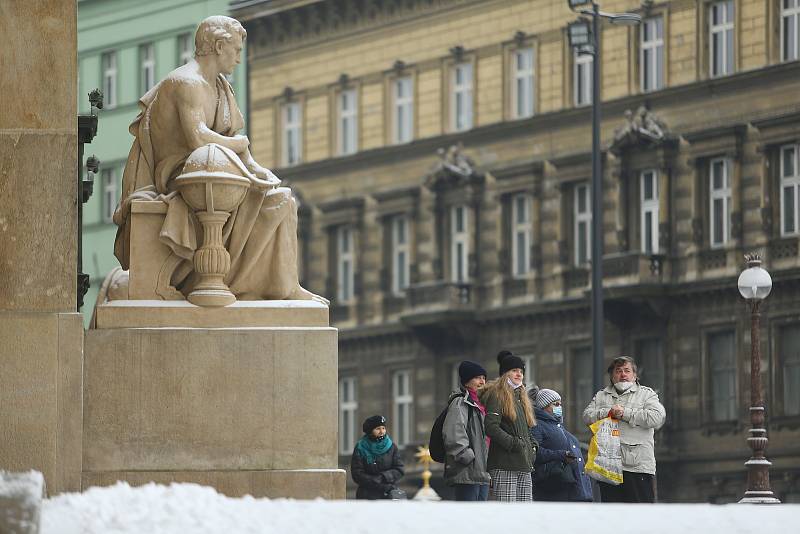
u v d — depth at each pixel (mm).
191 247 19031
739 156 62750
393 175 72562
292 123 75500
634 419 21547
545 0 67812
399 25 72188
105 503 15617
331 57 74312
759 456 29984
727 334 62688
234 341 18828
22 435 18453
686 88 63969
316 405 18859
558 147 67500
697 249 63562
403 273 72312
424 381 71312
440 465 69125
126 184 19500
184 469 18703
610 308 65125
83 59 75500
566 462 22812
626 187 65625
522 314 68312
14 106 18672
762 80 62250
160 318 18844
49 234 18641
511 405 20750
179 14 73688
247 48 76375
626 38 65562
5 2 18734
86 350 18688
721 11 63531
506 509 15914
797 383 60875
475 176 69938
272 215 19172
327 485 18781
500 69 69188
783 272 61219
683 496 63031
